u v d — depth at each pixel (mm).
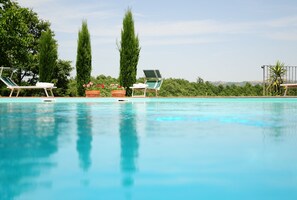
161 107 7805
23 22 17953
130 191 1698
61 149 2701
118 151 2631
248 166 2186
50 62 14430
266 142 3037
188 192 1691
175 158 2398
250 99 11320
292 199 1603
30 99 10320
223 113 6148
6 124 4336
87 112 6340
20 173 1991
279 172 2041
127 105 8523
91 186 1774
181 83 27547
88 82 13852
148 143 2986
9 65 18812
